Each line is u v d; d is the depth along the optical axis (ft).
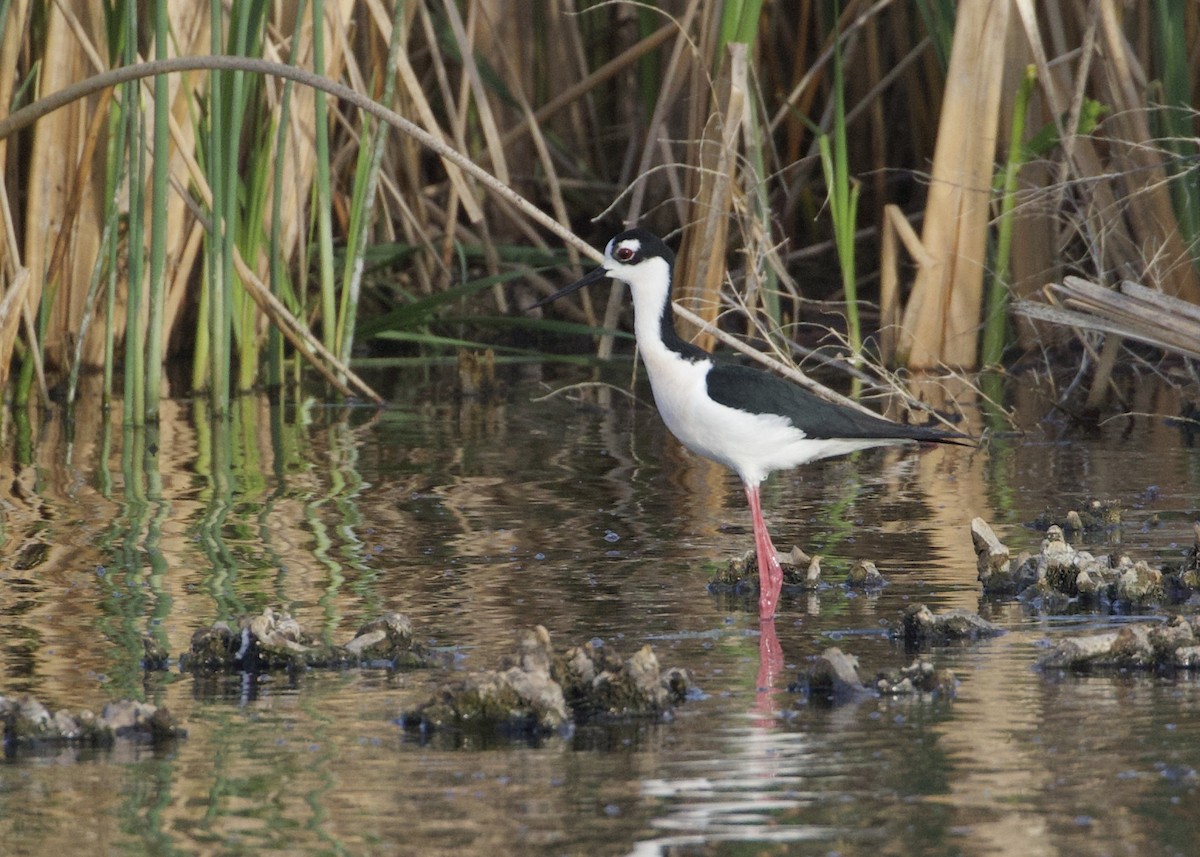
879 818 18.30
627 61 58.03
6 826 18.53
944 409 47.67
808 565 29.91
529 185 64.64
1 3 42.50
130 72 38.22
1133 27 52.03
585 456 41.88
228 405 48.32
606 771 19.94
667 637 26.02
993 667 24.11
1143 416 46.34
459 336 59.11
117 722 21.49
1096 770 19.57
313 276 58.03
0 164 45.44
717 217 47.09
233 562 30.96
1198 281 48.42
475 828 18.25
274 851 17.76
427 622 26.86
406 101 58.03
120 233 49.67
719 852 17.52
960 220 49.75
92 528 33.81
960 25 48.49
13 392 50.16
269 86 47.88
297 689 23.57
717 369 31.14
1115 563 29.14
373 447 43.06
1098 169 48.21
